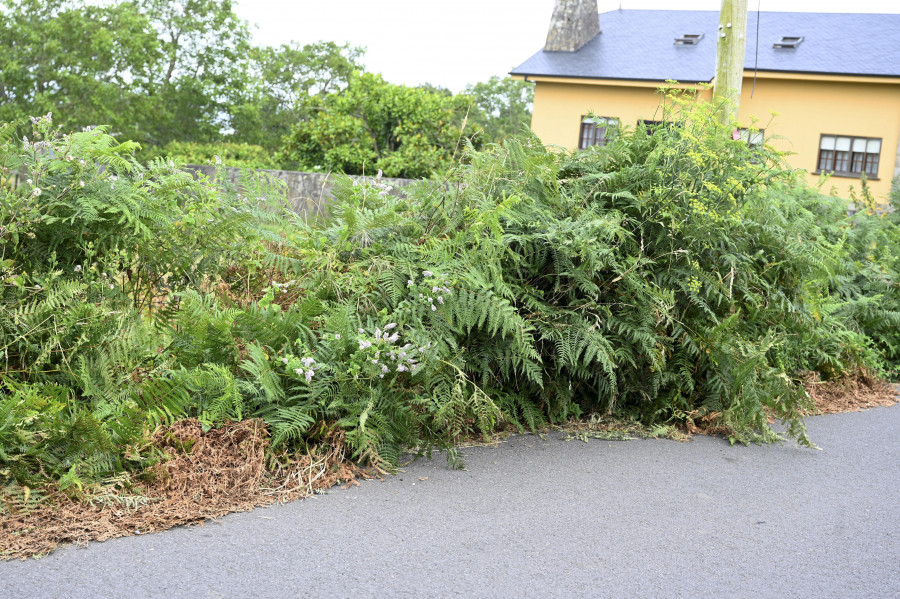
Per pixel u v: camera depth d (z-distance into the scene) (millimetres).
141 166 4422
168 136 46469
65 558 2758
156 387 3613
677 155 5312
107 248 4121
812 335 6000
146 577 2660
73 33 37344
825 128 25734
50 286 3789
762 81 26266
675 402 5195
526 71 28203
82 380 3654
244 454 3600
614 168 5555
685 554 3131
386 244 4715
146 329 4078
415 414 4062
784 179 7500
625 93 27547
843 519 3635
